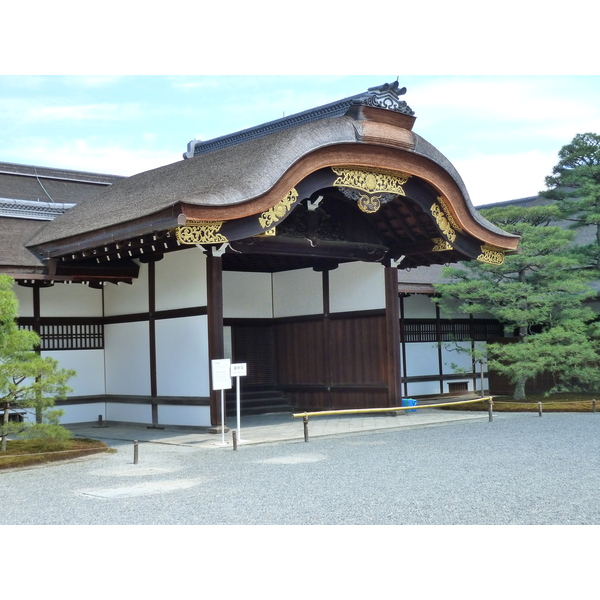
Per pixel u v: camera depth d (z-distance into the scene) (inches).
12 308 531.8
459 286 877.2
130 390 774.5
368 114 665.6
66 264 721.0
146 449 601.3
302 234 738.2
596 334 869.2
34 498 410.3
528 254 877.2
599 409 820.6
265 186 594.9
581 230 1132.5
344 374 842.8
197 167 725.3
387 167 676.1
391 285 805.2
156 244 615.8
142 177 841.5
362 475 449.7
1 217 827.4
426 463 489.7
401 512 348.2
